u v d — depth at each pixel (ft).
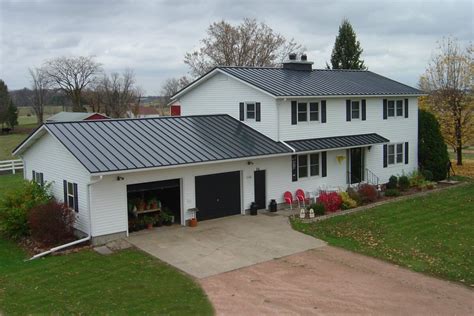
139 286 49.03
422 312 43.01
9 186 111.45
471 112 127.85
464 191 97.66
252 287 48.70
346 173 94.43
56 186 72.59
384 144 101.60
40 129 71.77
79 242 62.34
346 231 69.05
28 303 45.73
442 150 110.11
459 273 52.60
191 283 49.73
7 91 286.46
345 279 50.88
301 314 42.52
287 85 88.43
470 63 127.54
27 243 66.54
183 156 69.41
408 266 54.85
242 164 77.51
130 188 66.23
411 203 86.63
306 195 86.74
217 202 75.77
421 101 133.69
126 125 76.38
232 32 205.26
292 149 80.18
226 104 91.91
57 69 472.44
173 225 71.67
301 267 54.54
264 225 71.82
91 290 48.37
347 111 93.66
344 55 170.09
